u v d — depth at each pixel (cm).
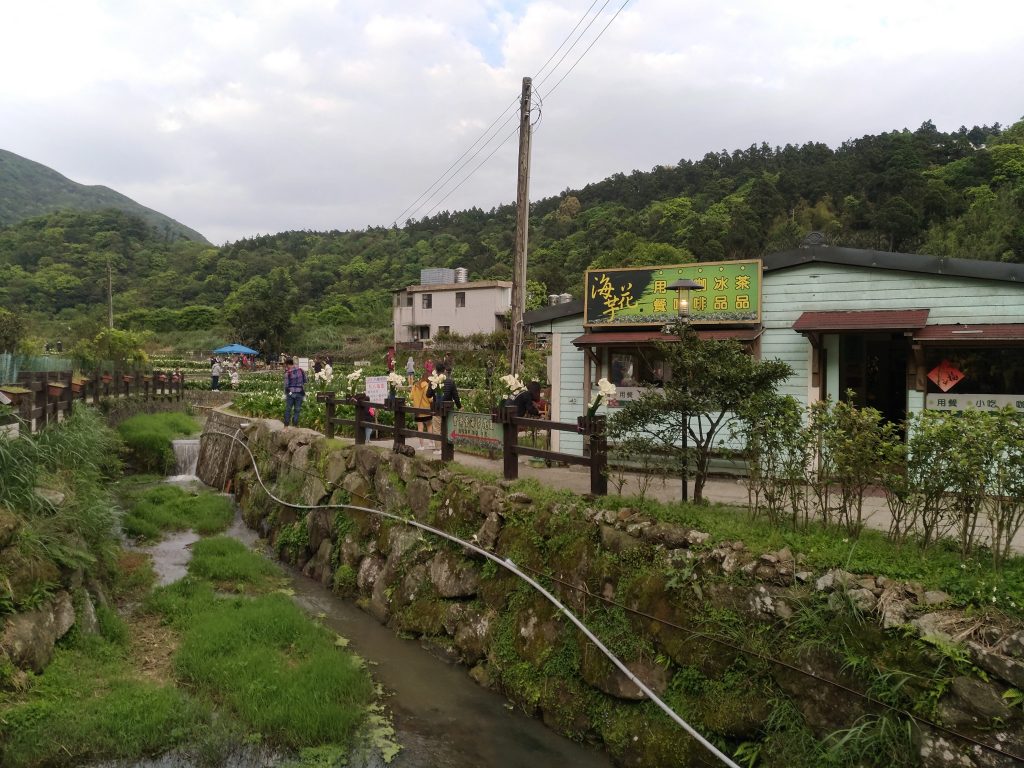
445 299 5225
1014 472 463
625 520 628
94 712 547
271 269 9719
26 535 628
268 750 555
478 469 876
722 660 507
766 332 980
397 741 582
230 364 4828
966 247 3625
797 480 582
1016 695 376
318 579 1041
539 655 642
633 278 1054
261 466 1433
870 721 423
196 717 575
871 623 442
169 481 1734
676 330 703
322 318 7038
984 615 411
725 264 992
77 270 9125
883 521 650
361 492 1034
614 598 598
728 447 939
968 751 385
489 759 559
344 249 10769
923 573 464
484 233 9731
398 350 4891
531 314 1154
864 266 921
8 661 535
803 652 465
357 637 810
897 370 987
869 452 532
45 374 1085
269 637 750
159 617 807
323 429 1497
